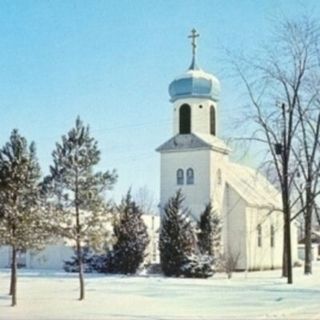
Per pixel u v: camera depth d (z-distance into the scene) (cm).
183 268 4203
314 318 1989
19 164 2442
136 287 3159
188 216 4619
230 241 5281
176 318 1948
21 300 2480
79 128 2603
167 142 5341
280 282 3619
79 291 2869
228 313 2091
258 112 4594
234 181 5566
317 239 7431
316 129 3972
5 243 2359
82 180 2589
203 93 5322
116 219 2717
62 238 2625
